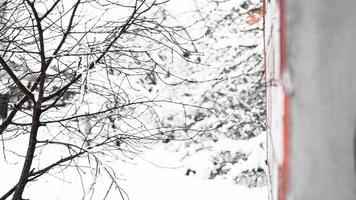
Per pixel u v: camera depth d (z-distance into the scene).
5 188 7.57
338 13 1.04
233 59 11.80
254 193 8.63
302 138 1.04
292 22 1.06
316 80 1.05
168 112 11.40
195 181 9.20
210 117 11.40
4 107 4.66
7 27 4.32
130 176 8.88
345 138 1.03
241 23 12.02
